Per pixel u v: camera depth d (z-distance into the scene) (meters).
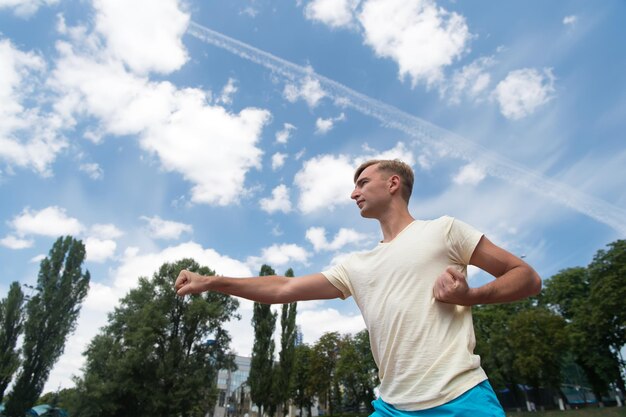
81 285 37.72
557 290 38.28
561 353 31.89
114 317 34.50
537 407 39.06
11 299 34.31
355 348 48.69
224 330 35.47
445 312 1.42
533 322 32.91
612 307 28.58
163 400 28.67
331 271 1.89
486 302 1.30
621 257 28.88
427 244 1.54
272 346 34.00
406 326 1.42
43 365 32.91
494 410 1.26
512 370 34.47
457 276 1.29
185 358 31.72
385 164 1.94
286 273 38.34
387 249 1.66
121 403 29.30
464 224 1.56
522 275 1.34
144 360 29.66
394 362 1.43
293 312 36.44
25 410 31.20
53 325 34.53
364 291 1.66
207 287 1.89
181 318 34.19
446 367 1.32
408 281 1.49
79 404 27.95
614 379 32.34
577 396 46.34
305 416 74.56
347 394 52.19
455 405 1.25
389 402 1.43
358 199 1.92
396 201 1.84
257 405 31.98
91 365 30.45
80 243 39.62
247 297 1.93
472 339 1.41
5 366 31.64
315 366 49.81
